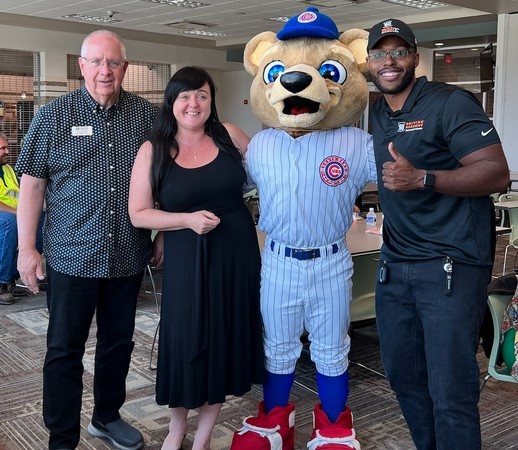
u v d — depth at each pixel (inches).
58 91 518.6
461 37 458.0
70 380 94.1
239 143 95.6
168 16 434.9
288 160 87.3
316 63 86.0
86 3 391.5
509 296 98.4
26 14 428.5
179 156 88.6
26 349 155.9
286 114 84.7
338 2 381.4
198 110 86.8
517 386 134.2
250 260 91.4
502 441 109.3
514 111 403.9
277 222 88.8
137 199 88.7
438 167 77.7
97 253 90.7
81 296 92.4
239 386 91.2
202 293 87.1
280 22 454.6
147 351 153.7
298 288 89.1
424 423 88.9
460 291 77.3
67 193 90.4
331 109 86.4
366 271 132.0
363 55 90.4
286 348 93.1
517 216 227.5
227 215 89.8
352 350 156.2
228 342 90.2
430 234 78.6
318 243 88.7
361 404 124.3
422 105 77.5
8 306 195.8
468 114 73.6
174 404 89.9
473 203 77.0
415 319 84.2
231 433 110.6
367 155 88.7
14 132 512.7
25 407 121.5
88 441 106.3
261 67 90.0
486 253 78.0
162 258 102.0
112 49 88.0
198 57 601.9
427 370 83.5
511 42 396.8
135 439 102.8
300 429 113.0
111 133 90.7
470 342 78.2
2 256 196.5
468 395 79.0
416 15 425.7
